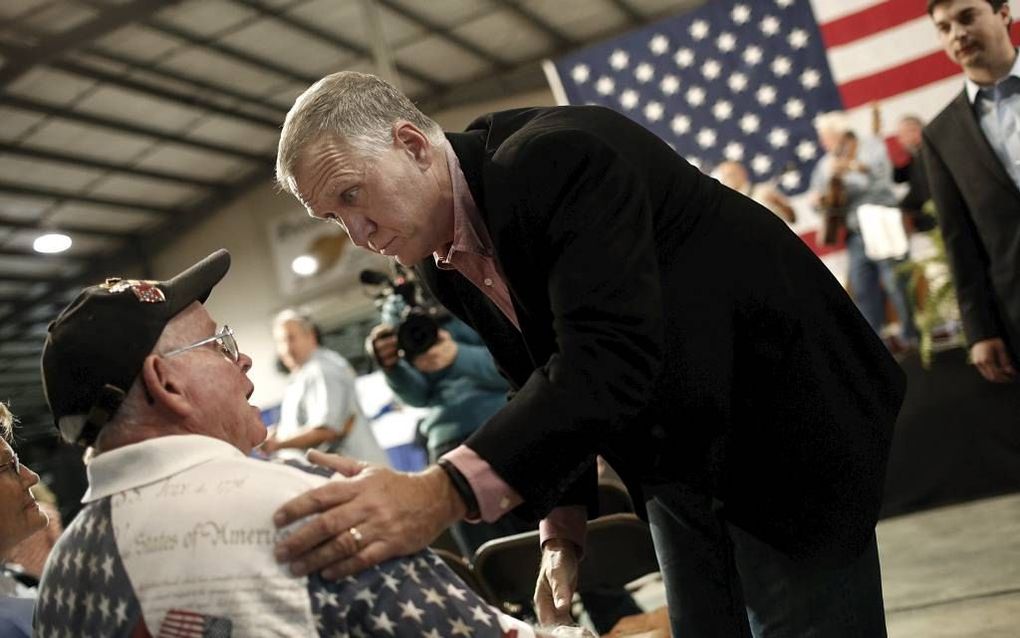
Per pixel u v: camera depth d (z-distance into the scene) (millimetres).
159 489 1017
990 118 3428
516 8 8297
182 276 1116
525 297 1350
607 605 2775
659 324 1230
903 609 3264
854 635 1395
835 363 1392
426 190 1333
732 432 1377
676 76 5609
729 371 1341
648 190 1319
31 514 1695
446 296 1658
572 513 1659
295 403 4426
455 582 1041
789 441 1377
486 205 1288
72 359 1026
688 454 1378
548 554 1671
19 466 1683
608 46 5723
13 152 8922
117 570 996
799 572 1395
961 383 4914
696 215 1363
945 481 4953
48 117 8648
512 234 1281
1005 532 4008
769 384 1375
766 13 5414
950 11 3424
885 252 5082
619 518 2254
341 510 988
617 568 2396
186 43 8273
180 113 9289
